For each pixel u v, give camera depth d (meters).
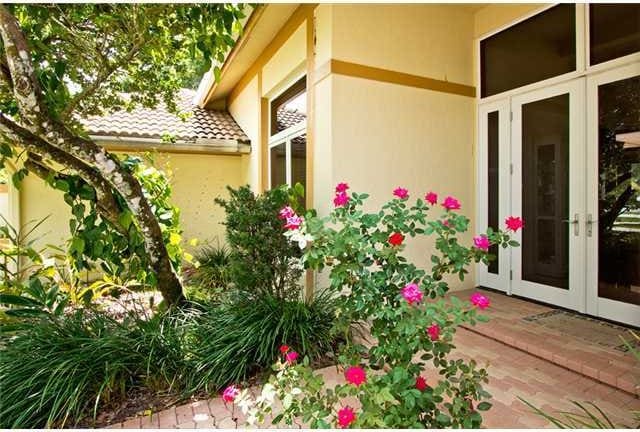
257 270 3.93
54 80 3.57
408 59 4.74
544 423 2.33
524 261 4.59
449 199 2.08
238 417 2.52
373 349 1.97
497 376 2.91
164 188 4.85
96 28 3.71
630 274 3.61
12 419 2.35
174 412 2.59
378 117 4.56
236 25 3.62
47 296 3.51
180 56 4.64
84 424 2.45
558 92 4.16
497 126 4.91
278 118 6.86
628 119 3.56
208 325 3.38
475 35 5.17
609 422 2.15
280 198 4.25
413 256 4.76
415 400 1.63
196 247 8.30
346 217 2.11
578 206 3.99
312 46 4.76
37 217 7.04
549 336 3.45
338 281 1.98
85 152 3.32
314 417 1.69
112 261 4.05
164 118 8.57
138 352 2.90
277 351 3.08
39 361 2.62
